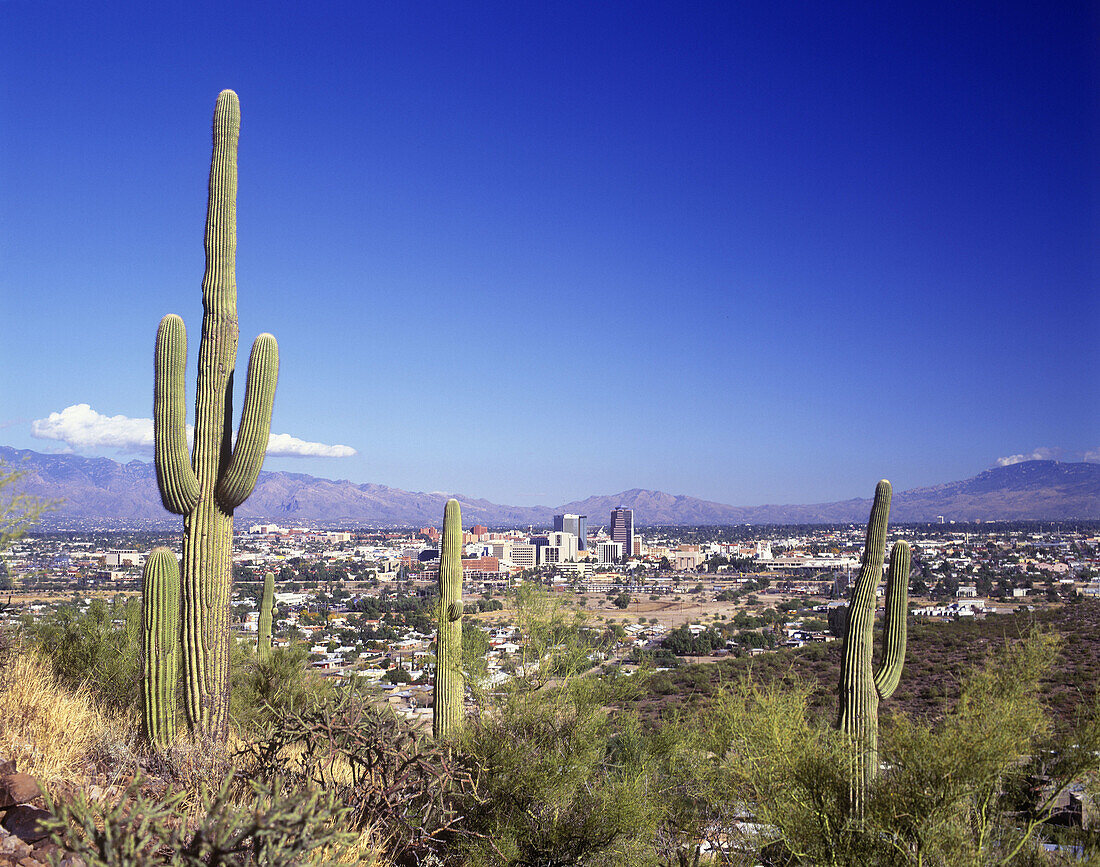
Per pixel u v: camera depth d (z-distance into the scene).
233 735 6.64
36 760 4.55
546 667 5.91
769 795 4.21
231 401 6.97
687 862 5.37
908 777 3.74
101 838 2.55
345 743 5.02
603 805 5.11
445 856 4.94
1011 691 4.26
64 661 8.15
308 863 2.71
